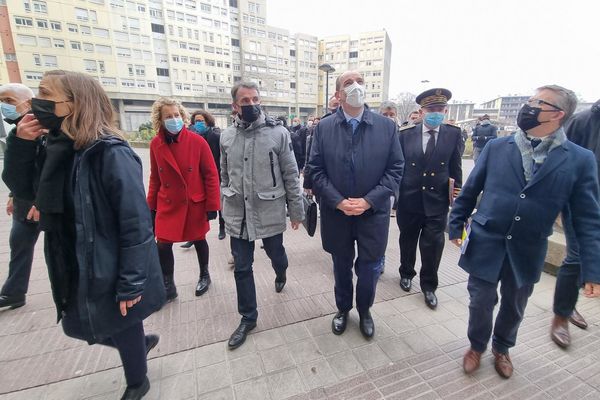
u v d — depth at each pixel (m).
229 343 2.30
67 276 1.50
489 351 2.28
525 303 1.96
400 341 2.39
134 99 45.03
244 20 58.66
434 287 2.92
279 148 2.51
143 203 1.53
